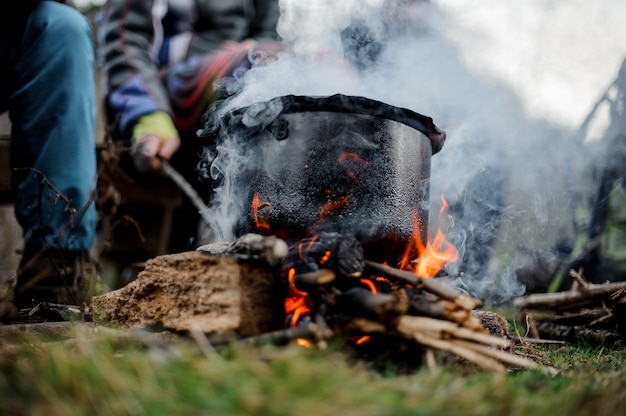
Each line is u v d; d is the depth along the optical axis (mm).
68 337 1743
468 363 1725
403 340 1591
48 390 1135
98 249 3455
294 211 1787
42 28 2572
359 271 1645
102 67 3051
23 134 2549
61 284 2498
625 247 3516
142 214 3371
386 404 1109
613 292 2645
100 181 3045
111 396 1136
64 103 2539
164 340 1659
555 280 3527
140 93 2805
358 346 1681
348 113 1800
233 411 1049
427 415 1092
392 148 1831
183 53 3307
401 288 1696
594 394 1376
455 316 1601
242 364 1230
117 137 3039
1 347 1518
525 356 2035
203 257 1714
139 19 3080
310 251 1679
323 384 1126
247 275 1685
